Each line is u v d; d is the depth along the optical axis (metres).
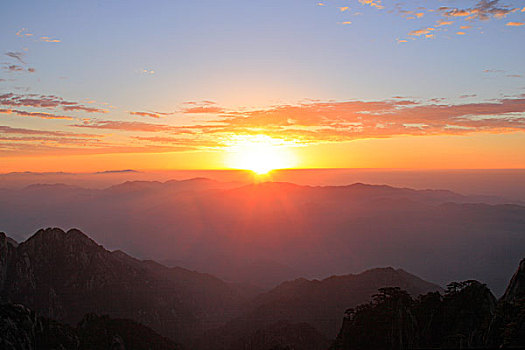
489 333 47.44
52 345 78.81
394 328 63.50
